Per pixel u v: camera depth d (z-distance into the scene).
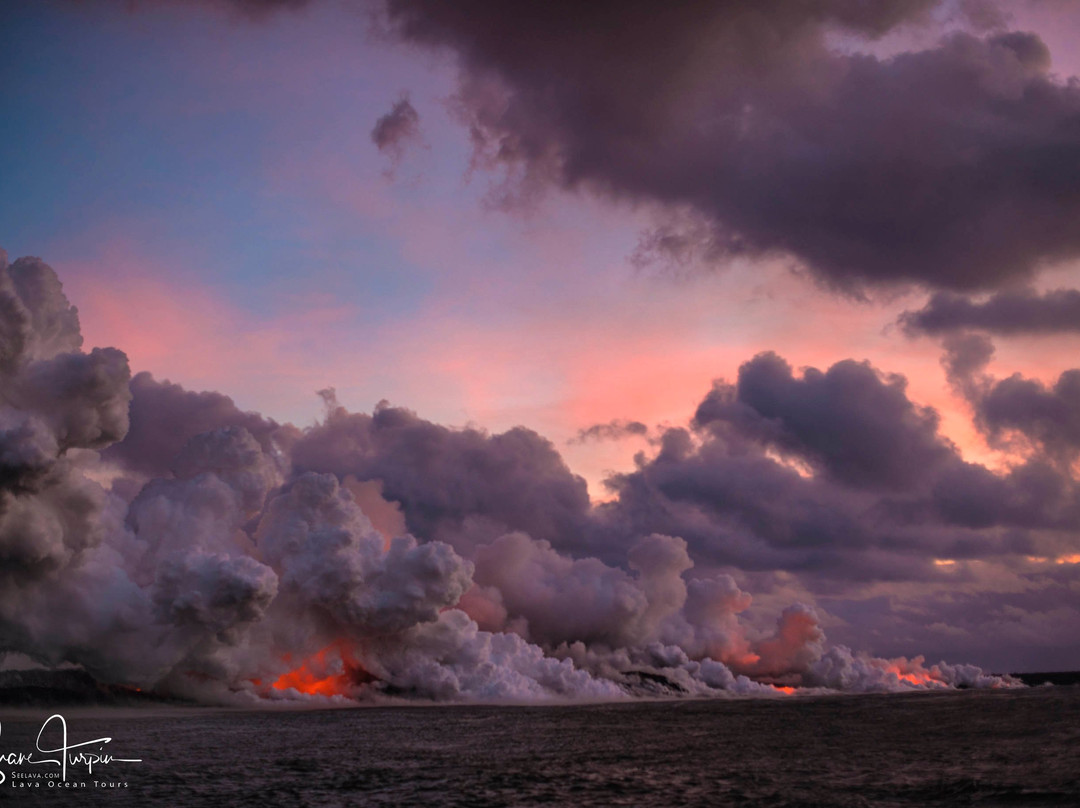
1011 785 40.12
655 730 74.81
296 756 54.53
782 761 51.50
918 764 48.41
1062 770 44.38
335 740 64.31
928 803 36.53
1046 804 35.53
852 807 36.12
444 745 61.62
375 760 52.78
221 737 65.31
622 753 56.62
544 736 68.44
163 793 41.19
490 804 38.38
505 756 54.97
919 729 70.56
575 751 57.78
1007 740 59.53
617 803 38.34
